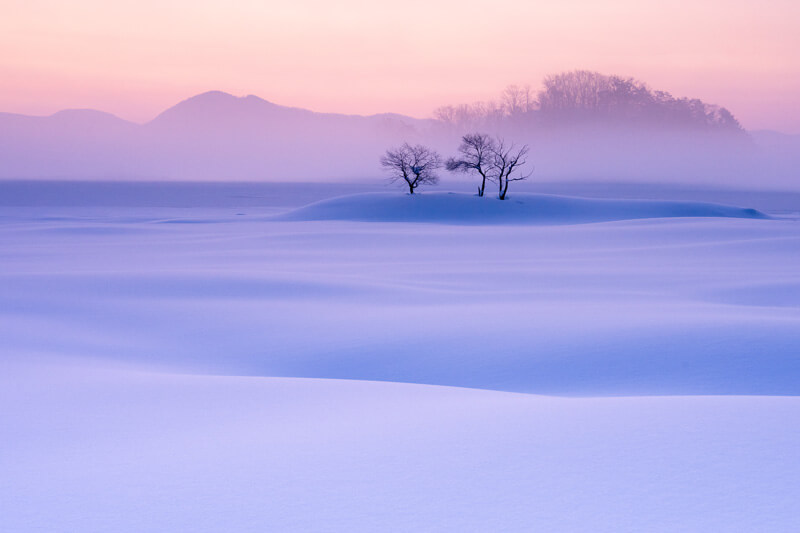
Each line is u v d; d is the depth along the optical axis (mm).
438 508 4699
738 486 4938
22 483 5453
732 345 14398
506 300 23297
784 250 43219
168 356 15867
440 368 14328
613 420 6820
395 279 30781
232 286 25875
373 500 4871
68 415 8250
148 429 7508
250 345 17000
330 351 15984
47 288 25344
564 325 16969
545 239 53906
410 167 91688
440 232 60344
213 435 7070
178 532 4422
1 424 7789
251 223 75500
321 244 51219
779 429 6293
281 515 4652
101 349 15906
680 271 34219
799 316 18484
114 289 25234
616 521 4426
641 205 87875
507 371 13820
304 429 7129
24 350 14688
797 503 4633
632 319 17422
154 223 78000
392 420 7348
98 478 5531
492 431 6559
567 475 5242
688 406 7426
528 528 4355
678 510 4566
